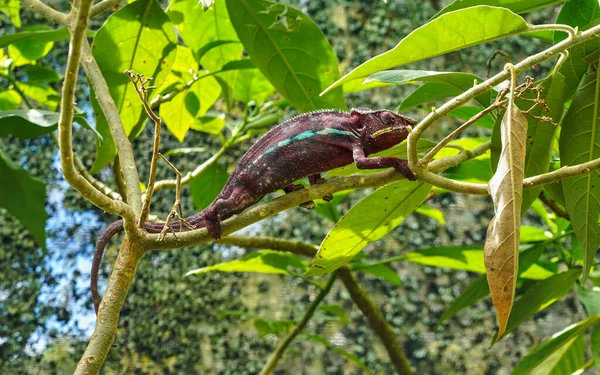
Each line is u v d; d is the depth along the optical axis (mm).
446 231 2199
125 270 949
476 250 1337
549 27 932
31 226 1206
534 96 1023
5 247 1935
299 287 2082
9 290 1912
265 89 1440
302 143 1003
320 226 2113
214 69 1387
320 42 1198
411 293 2141
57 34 1244
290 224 2119
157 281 2008
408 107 1106
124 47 1169
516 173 853
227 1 1188
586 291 1202
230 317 2020
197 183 1448
